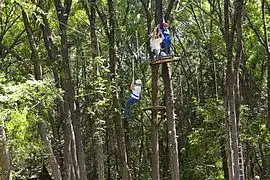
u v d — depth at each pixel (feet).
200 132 79.77
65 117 62.28
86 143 93.35
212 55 84.53
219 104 77.71
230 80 55.26
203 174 89.92
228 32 55.36
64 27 62.34
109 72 69.41
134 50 89.04
